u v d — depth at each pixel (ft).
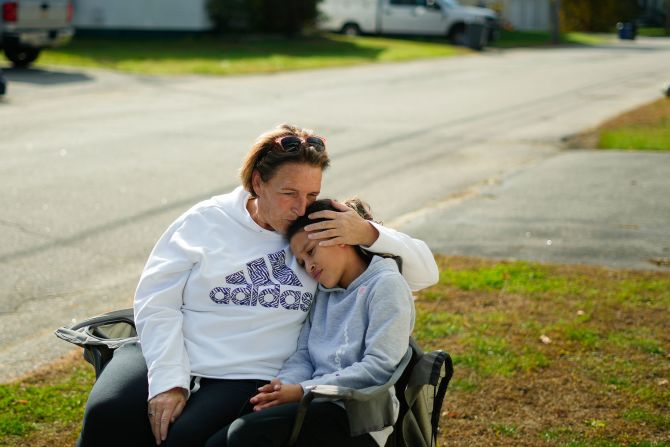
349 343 9.04
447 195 27.53
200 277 9.62
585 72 73.00
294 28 92.68
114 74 58.70
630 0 161.58
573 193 27.50
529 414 13.09
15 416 12.64
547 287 18.33
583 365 14.62
